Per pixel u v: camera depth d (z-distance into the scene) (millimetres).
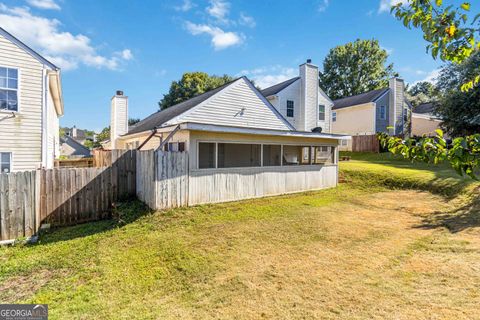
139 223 6398
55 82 11008
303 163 11055
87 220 7234
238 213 7281
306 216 6992
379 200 8883
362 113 23344
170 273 4016
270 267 4148
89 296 3400
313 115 17203
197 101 12094
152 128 10562
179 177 7586
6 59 8953
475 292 3283
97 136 50500
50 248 5125
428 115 20609
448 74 17328
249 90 12734
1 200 5438
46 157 9758
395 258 4402
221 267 4172
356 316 2891
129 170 8070
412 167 13758
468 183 9320
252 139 9211
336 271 3980
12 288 3650
